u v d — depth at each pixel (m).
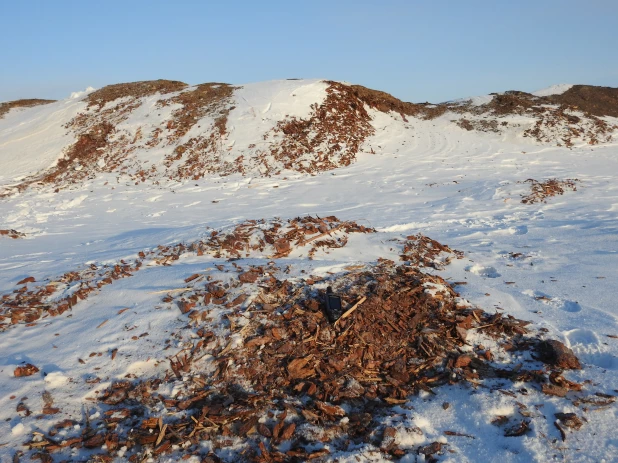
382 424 3.66
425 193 14.53
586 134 23.64
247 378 4.21
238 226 7.76
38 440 3.62
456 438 3.51
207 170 18.50
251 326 4.63
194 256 6.77
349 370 4.32
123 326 4.91
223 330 4.61
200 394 4.05
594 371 4.12
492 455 3.30
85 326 5.04
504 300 5.53
